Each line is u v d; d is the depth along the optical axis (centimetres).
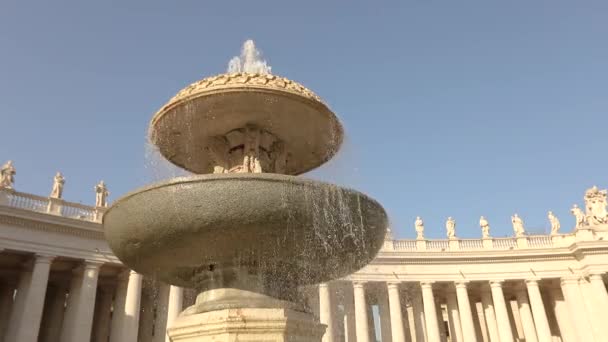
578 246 3278
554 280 3434
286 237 570
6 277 2812
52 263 2677
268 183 540
